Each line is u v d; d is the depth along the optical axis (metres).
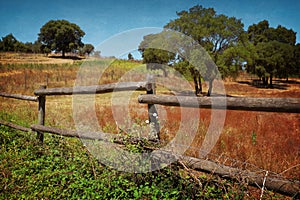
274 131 5.34
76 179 3.20
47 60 49.12
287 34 50.78
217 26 23.03
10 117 7.23
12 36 79.94
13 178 3.28
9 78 23.41
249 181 2.37
